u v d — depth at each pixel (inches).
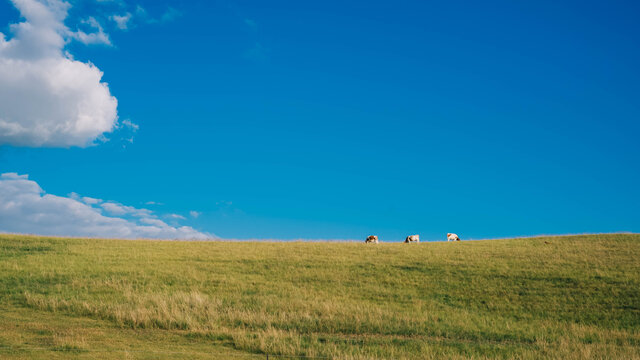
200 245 1690.5
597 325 850.8
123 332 682.8
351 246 1708.9
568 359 615.2
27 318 733.3
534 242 1753.2
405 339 722.8
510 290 1071.0
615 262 1293.1
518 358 622.2
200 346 630.5
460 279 1178.6
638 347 701.9
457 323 833.5
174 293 956.6
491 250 1558.8
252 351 619.2
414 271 1267.2
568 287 1079.0
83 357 538.0
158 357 562.6
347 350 637.3
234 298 962.7
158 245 1647.4
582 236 1855.3
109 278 1096.8
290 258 1434.5
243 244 1760.6
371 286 1119.0
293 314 828.6
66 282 1040.8
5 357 519.8
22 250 1416.1
